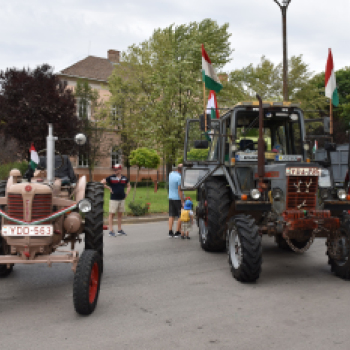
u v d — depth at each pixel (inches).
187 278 240.8
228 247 248.1
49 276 245.6
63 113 943.0
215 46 1063.0
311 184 234.5
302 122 287.1
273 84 1339.8
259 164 247.8
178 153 988.6
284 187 235.3
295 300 197.5
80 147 1095.6
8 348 143.6
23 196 185.8
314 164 236.2
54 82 970.1
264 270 259.4
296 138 291.0
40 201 188.1
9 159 824.9
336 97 313.1
